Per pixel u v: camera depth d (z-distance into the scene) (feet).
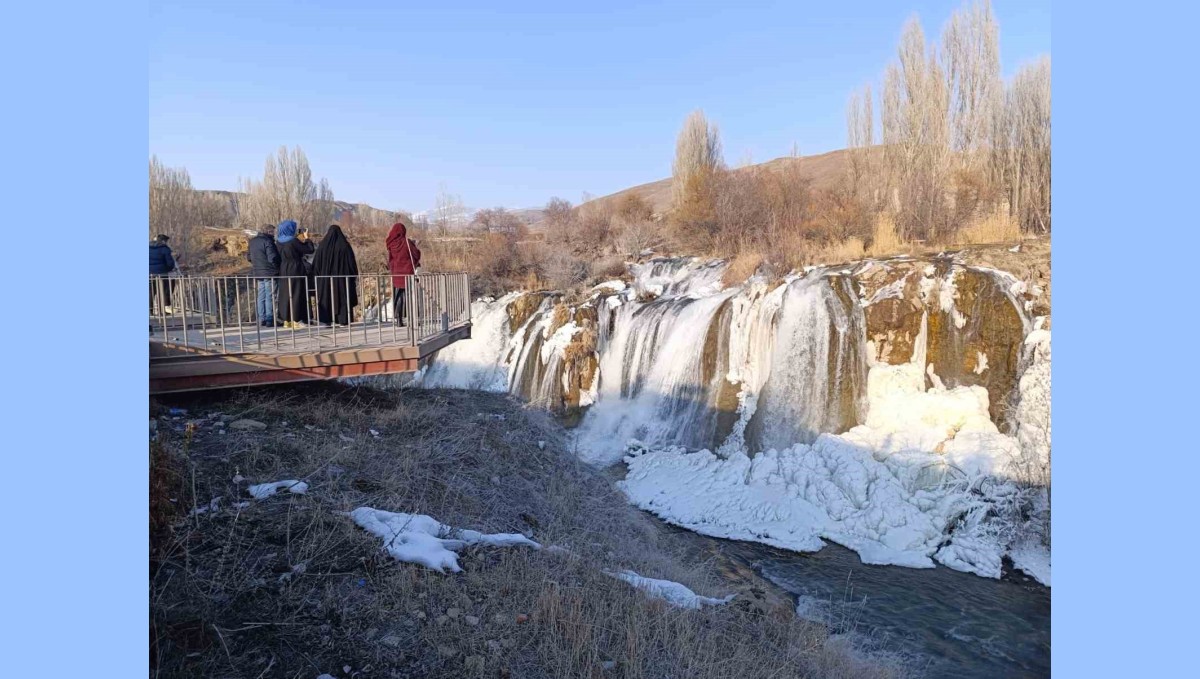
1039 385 45.88
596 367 72.74
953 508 42.55
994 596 35.73
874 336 53.83
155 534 17.92
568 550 23.45
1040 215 78.23
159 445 21.25
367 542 19.85
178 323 38.55
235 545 18.67
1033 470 42.78
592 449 63.46
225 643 14.93
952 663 29.32
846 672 22.30
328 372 29.81
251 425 27.37
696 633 19.49
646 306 72.90
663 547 35.58
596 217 118.93
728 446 56.95
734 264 81.35
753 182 106.52
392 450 28.78
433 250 114.62
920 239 77.97
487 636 16.88
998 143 85.71
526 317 83.87
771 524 44.55
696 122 126.62
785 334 57.52
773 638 22.27
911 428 48.75
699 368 63.16
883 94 100.17
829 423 53.42
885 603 34.86
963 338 51.31
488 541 22.41
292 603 16.74
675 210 121.70
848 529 43.32
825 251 76.13
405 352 31.27
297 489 22.38
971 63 92.53
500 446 34.47
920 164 93.61
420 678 15.11
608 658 17.06
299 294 35.86
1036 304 49.16
